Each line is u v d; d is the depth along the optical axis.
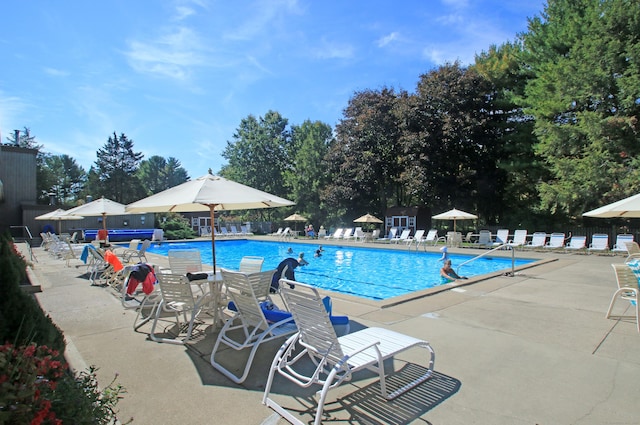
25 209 24.95
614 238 18.44
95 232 25.77
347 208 30.48
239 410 2.94
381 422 2.74
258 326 3.97
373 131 27.81
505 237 18.78
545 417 2.76
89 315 5.83
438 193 24.72
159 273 4.79
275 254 19.64
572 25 19.11
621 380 3.36
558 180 20.34
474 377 3.45
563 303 6.29
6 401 1.56
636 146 16.44
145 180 78.31
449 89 23.53
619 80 16.28
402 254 18.05
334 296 6.85
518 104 22.03
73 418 1.92
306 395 3.17
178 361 3.94
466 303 6.30
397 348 3.24
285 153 43.09
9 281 2.84
